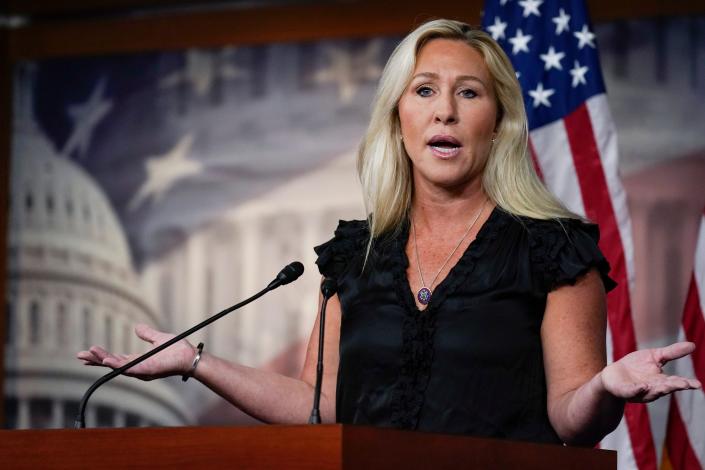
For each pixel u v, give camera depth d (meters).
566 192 4.72
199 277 7.88
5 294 8.16
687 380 2.38
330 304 3.23
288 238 7.76
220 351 7.75
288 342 7.65
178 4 8.20
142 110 8.17
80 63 8.33
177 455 2.30
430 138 3.08
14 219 8.25
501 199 3.12
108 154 8.19
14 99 8.37
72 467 2.41
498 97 3.18
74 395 8.02
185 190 8.02
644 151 7.04
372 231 3.20
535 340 2.90
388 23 7.71
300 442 2.14
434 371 2.88
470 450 2.34
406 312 2.97
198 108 8.06
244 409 3.03
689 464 4.34
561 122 4.77
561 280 2.92
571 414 2.70
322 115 7.82
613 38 7.18
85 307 8.08
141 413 7.84
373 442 2.15
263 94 7.95
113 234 8.09
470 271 2.97
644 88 7.09
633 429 4.49
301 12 7.88
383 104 3.22
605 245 4.64
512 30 4.91
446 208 3.14
